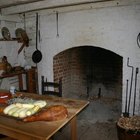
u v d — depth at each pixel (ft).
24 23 12.83
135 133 7.55
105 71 13.12
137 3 9.01
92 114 11.46
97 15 10.16
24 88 13.58
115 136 9.06
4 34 12.05
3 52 12.19
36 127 5.19
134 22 9.26
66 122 5.54
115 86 12.98
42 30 12.20
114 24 9.77
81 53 13.65
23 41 12.64
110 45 10.07
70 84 14.34
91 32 10.52
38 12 11.88
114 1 9.41
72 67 14.17
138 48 9.34
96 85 13.65
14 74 11.56
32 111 5.77
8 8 11.17
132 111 9.98
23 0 9.07
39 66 12.82
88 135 9.20
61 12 11.15
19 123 5.44
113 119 10.81
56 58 12.41
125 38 9.60
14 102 6.70
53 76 12.42
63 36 11.50
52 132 4.92
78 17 10.76
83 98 13.74
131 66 9.66
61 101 7.32
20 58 13.33
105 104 12.72
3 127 5.34
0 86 12.19
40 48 12.53
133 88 9.77
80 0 8.76
